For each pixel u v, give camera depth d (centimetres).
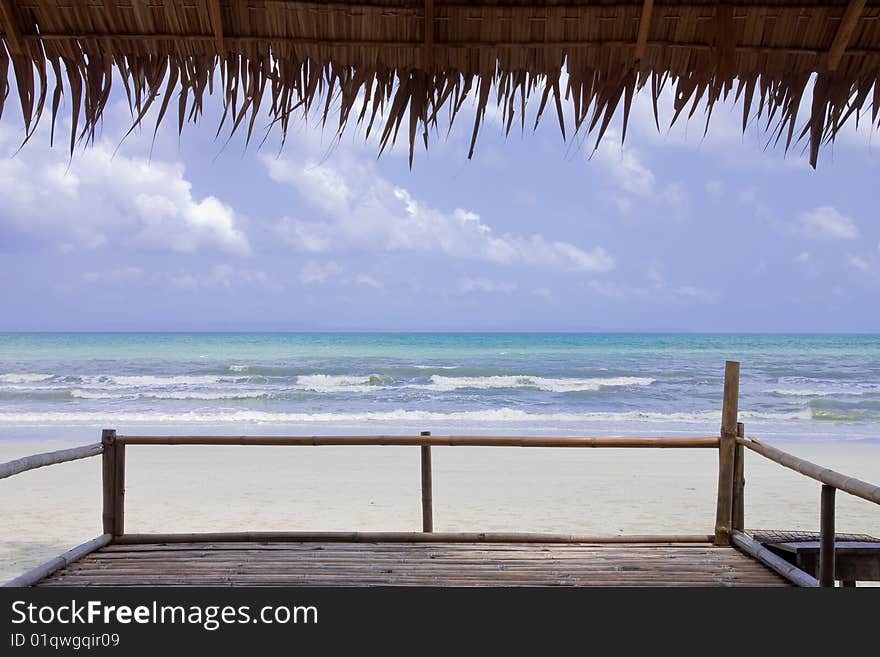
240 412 1769
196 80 302
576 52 301
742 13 292
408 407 1895
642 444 442
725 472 442
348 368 2872
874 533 717
